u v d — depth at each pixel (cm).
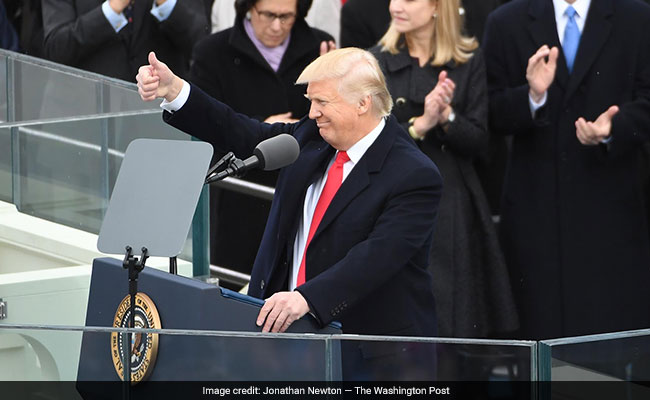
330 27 2411
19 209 1878
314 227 1369
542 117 2045
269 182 2236
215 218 2252
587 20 2064
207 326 1210
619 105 2058
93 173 1795
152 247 1202
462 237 1992
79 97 1944
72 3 2206
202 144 1245
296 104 2119
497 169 2348
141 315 1251
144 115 1762
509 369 1073
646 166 2245
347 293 1261
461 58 2012
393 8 1994
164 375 1091
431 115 1934
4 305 1614
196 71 2108
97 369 1096
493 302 2017
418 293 1364
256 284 1416
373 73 1347
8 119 2072
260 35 2089
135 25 2178
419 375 1077
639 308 2086
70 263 1792
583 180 2069
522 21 2097
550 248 2081
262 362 1082
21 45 2366
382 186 1339
